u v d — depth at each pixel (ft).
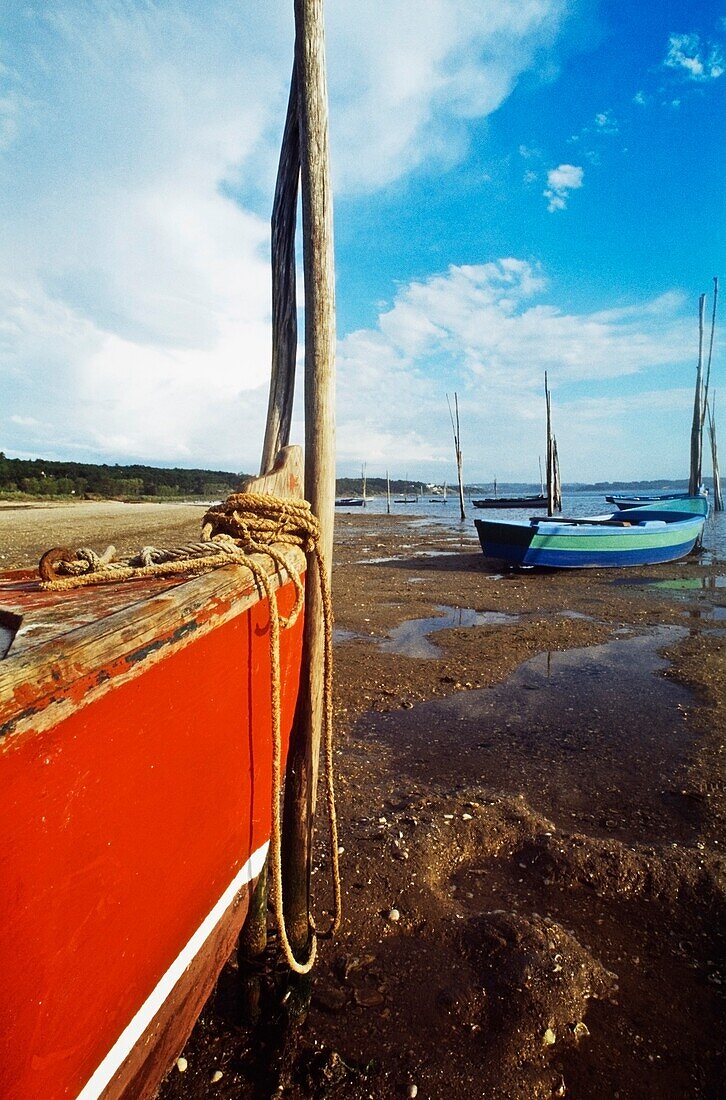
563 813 14.24
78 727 4.44
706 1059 8.01
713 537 82.94
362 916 10.60
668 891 11.38
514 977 9.01
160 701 5.53
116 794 5.03
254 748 7.83
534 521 58.23
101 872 4.93
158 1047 6.09
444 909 10.84
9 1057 4.15
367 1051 8.11
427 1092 7.52
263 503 8.34
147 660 5.09
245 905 8.09
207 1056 8.14
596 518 65.41
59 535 76.48
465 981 9.11
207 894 6.95
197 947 6.79
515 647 29.63
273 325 10.57
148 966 5.81
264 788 8.34
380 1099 7.46
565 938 9.90
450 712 21.16
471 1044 8.16
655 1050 8.13
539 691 23.30
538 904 11.14
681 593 44.24
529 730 19.45
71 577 7.07
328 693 9.61
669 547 57.88
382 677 24.98
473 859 12.48
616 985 9.21
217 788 6.91
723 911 10.89
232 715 7.09
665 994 9.06
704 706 21.43
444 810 13.97
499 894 11.44
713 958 9.82
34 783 4.05
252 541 8.10
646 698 22.40
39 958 4.30
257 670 7.64
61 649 4.19
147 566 7.14
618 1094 7.53
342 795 14.97
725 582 49.03
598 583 48.83
